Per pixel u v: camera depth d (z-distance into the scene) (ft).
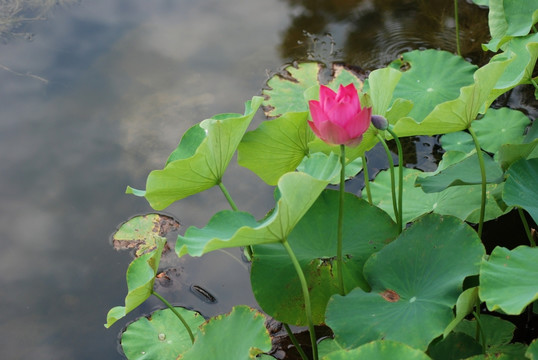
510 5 17.17
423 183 15.49
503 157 15.08
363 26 21.17
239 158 15.52
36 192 17.75
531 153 15.47
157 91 19.04
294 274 15.01
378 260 14.73
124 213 17.53
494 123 17.69
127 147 18.26
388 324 14.24
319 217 15.24
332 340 15.88
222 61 20.07
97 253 17.12
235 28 21.54
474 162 15.62
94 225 17.40
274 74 19.31
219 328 14.70
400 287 14.53
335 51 20.10
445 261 14.53
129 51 20.62
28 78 19.54
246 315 14.69
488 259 14.47
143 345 15.93
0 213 17.52
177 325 16.15
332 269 15.02
